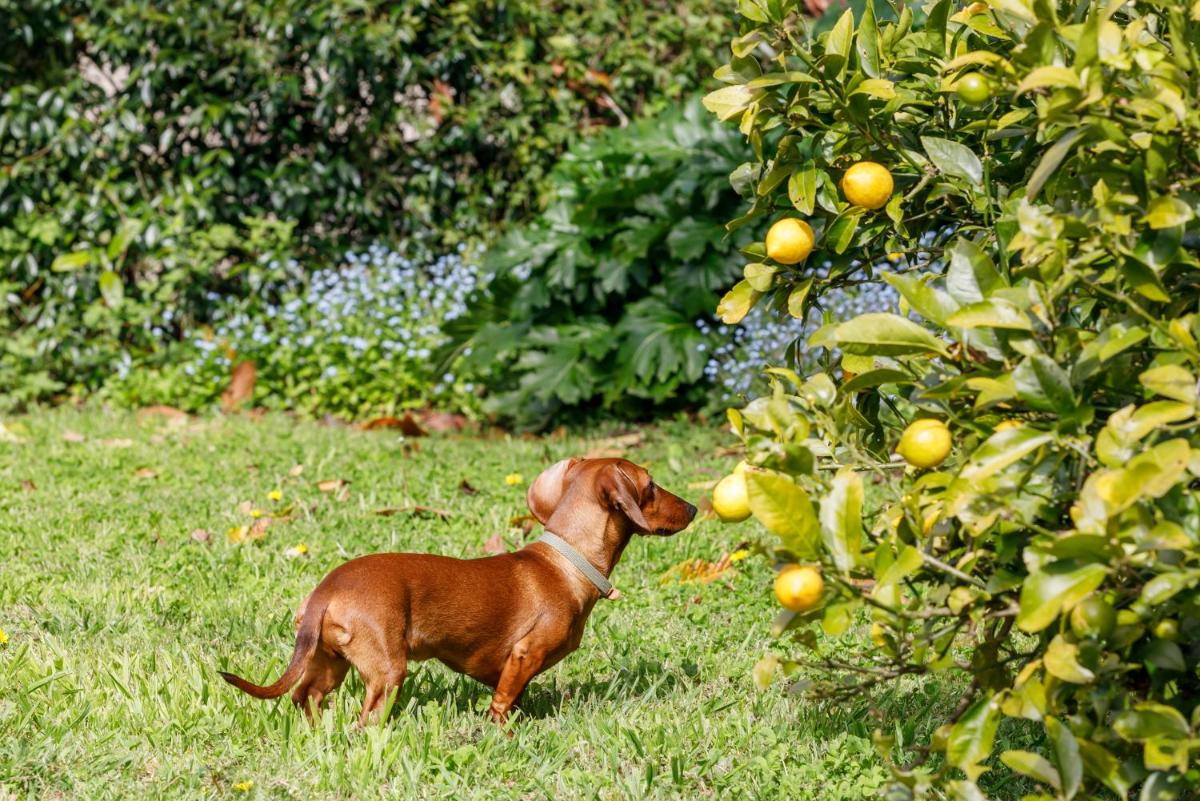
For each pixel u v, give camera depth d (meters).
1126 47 2.46
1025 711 2.50
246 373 8.75
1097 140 2.46
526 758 3.61
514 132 9.46
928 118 3.17
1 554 5.47
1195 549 2.29
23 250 8.92
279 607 4.95
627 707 3.99
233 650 4.43
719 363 8.20
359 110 9.45
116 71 9.22
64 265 8.80
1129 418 2.32
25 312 9.06
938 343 2.58
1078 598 2.27
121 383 8.85
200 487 6.71
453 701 3.98
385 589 3.52
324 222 9.69
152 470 7.01
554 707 4.02
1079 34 2.45
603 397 8.55
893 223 3.24
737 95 2.95
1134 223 2.48
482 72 9.52
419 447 7.66
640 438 7.83
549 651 3.79
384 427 8.38
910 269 3.33
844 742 3.67
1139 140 2.44
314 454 7.37
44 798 3.30
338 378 8.52
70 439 7.77
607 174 8.59
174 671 4.06
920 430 2.57
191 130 9.34
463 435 8.31
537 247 8.37
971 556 2.60
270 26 8.93
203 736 3.63
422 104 9.64
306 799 3.34
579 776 3.45
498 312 8.60
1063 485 2.55
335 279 8.98
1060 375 2.41
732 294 3.22
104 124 9.02
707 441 7.67
